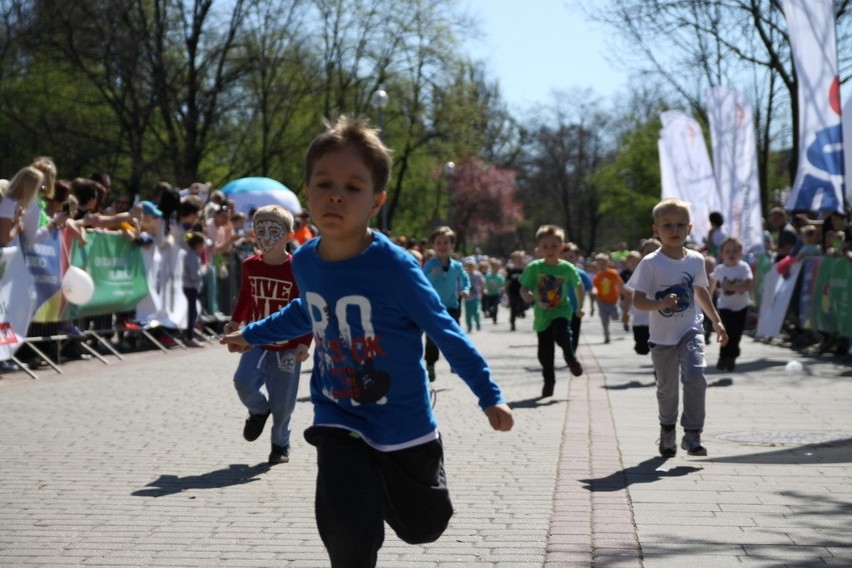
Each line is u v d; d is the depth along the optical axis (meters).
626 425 9.57
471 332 29.16
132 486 6.83
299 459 7.84
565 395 12.17
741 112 22.56
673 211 7.79
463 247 81.75
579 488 6.66
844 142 16.38
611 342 23.33
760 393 11.88
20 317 12.89
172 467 7.50
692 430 7.76
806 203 16.62
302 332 4.17
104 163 38.41
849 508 6.06
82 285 14.23
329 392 3.84
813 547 5.20
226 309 22.17
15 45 35.38
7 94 37.19
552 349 11.81
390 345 3.73
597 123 87.38
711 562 4.91
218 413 10.32
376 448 3.75
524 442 8.55
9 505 6.27
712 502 6.24
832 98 16.45
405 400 3.76
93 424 9.55
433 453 3.79
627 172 74.88
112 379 13.32
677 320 7.84
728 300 14.38
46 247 13.52
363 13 43.03
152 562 5.04
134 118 36.22
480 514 5.98
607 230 101.25
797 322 18.66
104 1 35.31
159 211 17.78
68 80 37.44
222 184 41.91
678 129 25.91
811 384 12.74
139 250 17.00
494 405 3.63
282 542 5.41
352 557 3.55
